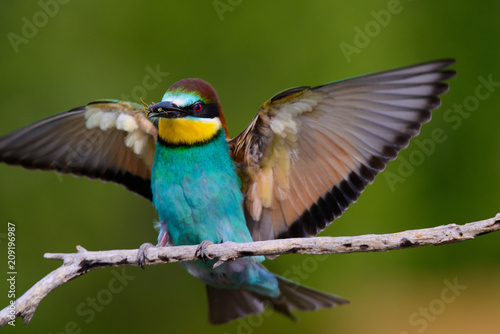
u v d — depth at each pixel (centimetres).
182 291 1219
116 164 772
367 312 1229
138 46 1276
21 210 1162
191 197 709
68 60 1249
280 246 595
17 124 1212
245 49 1290
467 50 1305
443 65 573
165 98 714
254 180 707
